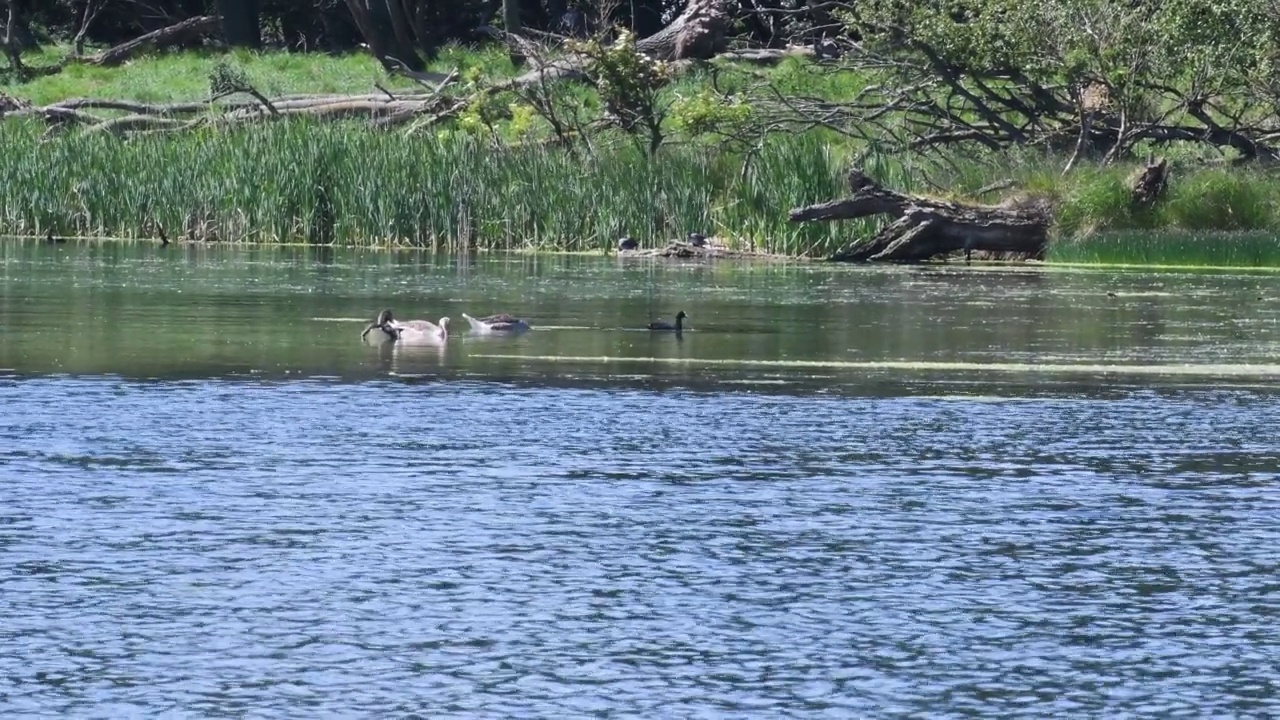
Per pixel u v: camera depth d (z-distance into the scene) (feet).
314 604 86.53
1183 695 74.18
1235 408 151.84
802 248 369.50
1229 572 94.32
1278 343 201.77
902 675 76.48
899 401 154.51
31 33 652.07
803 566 94.79
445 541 99.60
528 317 226.58
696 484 116.16
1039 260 351.05
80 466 120.37
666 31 522.47
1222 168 367.86
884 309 240.12
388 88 535.19
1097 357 187.21
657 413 146.51
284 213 400.88
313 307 236.63
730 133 404.77
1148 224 351.05
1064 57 372.79
